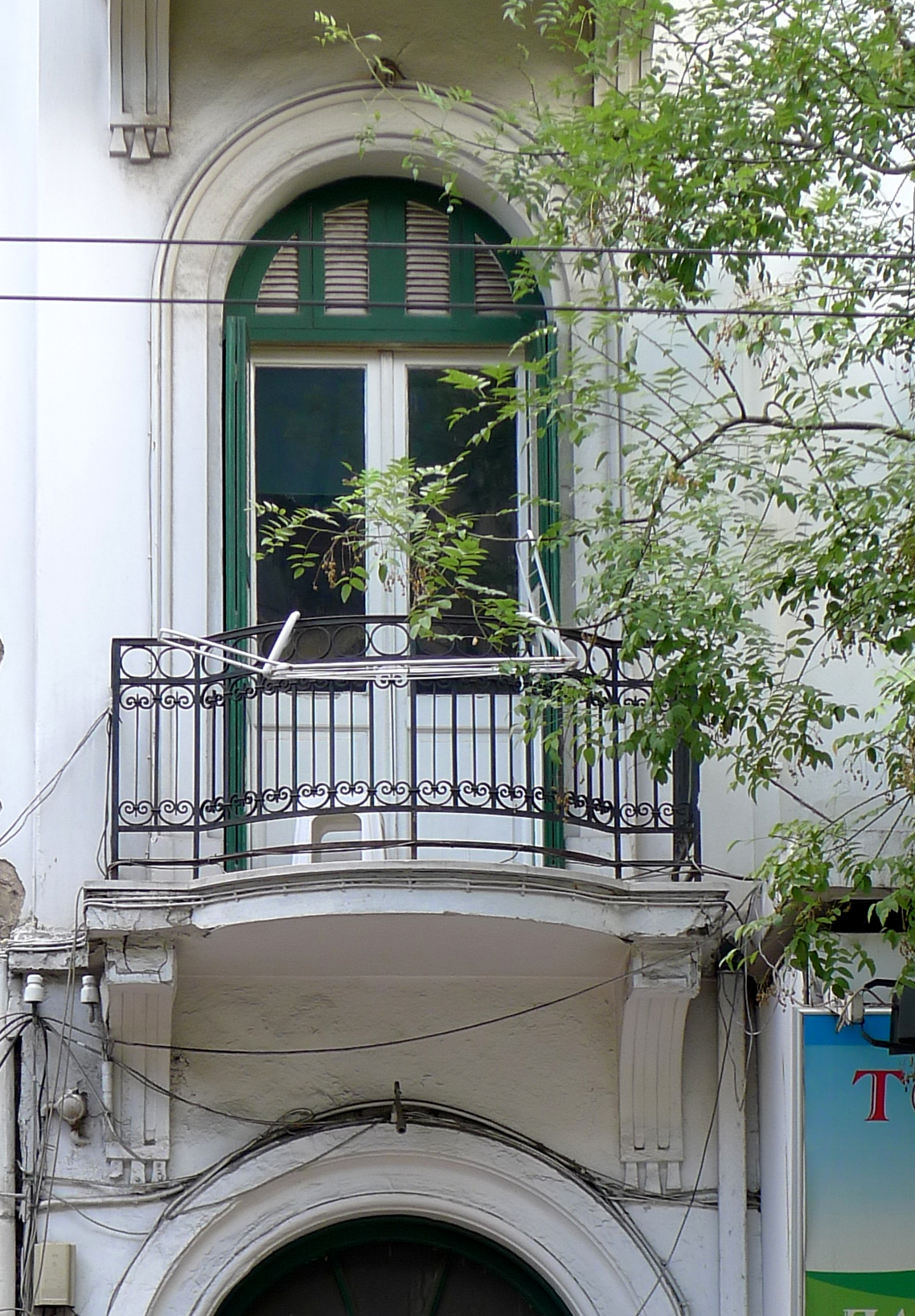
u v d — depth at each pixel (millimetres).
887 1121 10727
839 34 10641
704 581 10164
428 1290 11359
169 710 11484
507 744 11922
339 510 11867
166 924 10641
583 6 12375
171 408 11953
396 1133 11195
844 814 10492
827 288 10969
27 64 12477
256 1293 11211
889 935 9828
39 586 11633
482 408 12406
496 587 12172
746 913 11352
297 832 11359
